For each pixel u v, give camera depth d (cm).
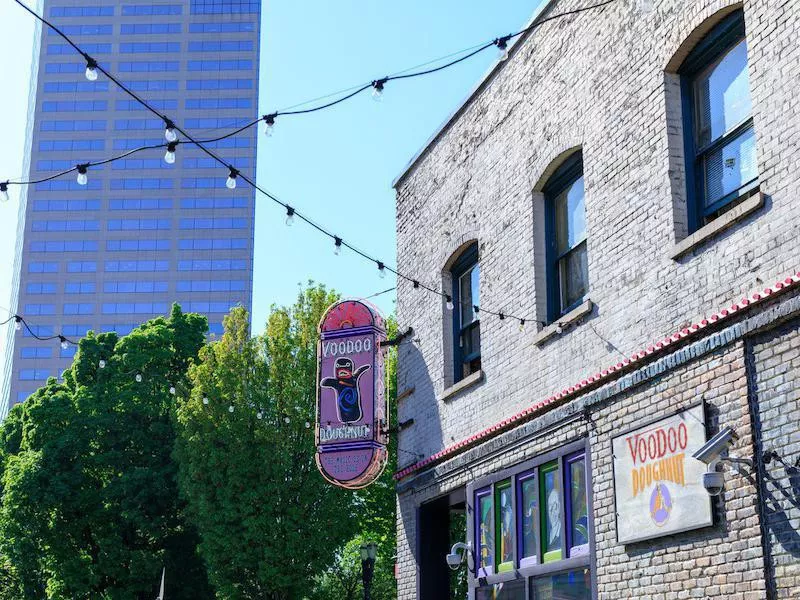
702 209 1059
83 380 3875
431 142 1800
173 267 15300
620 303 1152
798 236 875
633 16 1166
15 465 3566
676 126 1088
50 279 15212
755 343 903
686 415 980
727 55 1038
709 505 930
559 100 1338
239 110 16150
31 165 15762
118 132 15938
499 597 1399
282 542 2891
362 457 1673
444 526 1769
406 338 1861
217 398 3002
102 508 3516
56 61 16300
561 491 1233
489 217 1547
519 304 1422
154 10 16588
